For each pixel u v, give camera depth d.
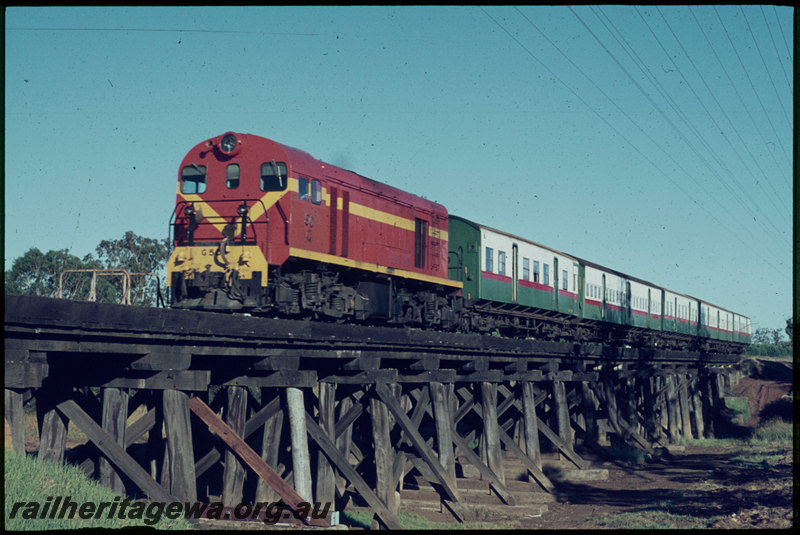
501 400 31.19
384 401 18.19
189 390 12.91
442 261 26.17
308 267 18.22
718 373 54.81
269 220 17.30
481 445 25.41
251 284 16.42
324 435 16.61
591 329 40.25
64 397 12.96
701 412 50.75
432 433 24.94
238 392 14.65
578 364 30.89
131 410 16.39
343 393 19.23
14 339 10.23
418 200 24.83
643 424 42.19
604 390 36.22
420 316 23.78
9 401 11.93
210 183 17.77
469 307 27.19
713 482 27.89
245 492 17.91
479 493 24.20
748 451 39.75
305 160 18.31
